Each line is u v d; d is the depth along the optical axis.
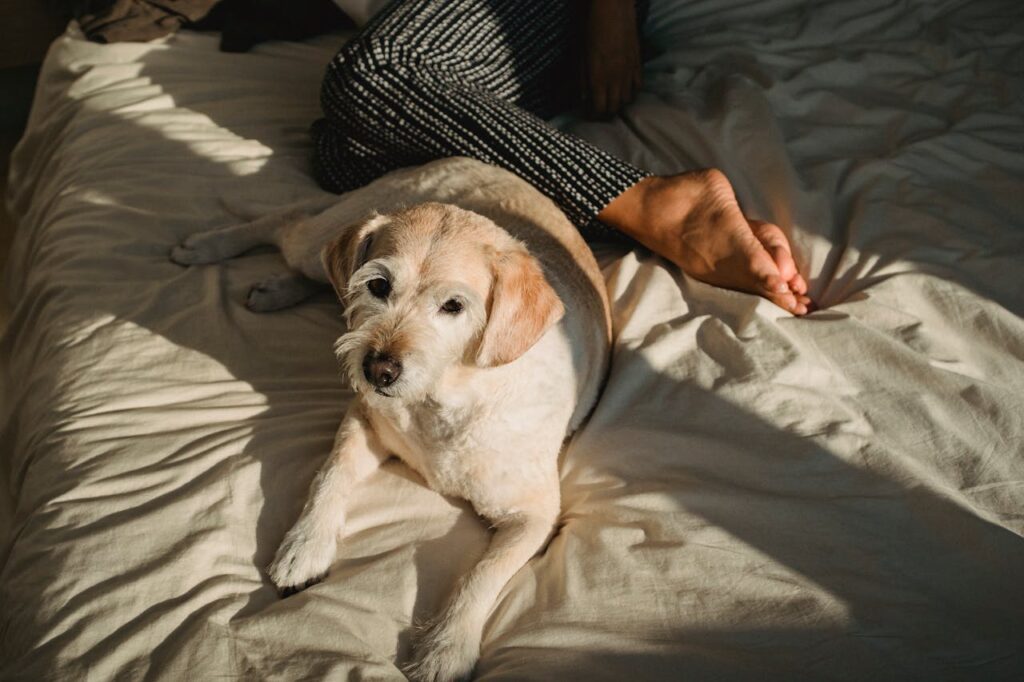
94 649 1.31
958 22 3.10
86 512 1.51
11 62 4.06
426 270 1.52
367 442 1.67
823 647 1.27
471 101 2.25
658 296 2.04
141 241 2.26
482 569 1.44
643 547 1.45
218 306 2.03
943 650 1.25
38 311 2.16
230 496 1.55
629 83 2.75
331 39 3.22
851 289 2.00
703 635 1.31
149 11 3.09
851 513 1.47
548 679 1.24
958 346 1.81
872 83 2.83
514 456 1.58
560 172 2.19
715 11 3.21
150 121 2.68
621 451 1.66
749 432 1.65
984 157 2.42
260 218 2.28
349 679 1.24
